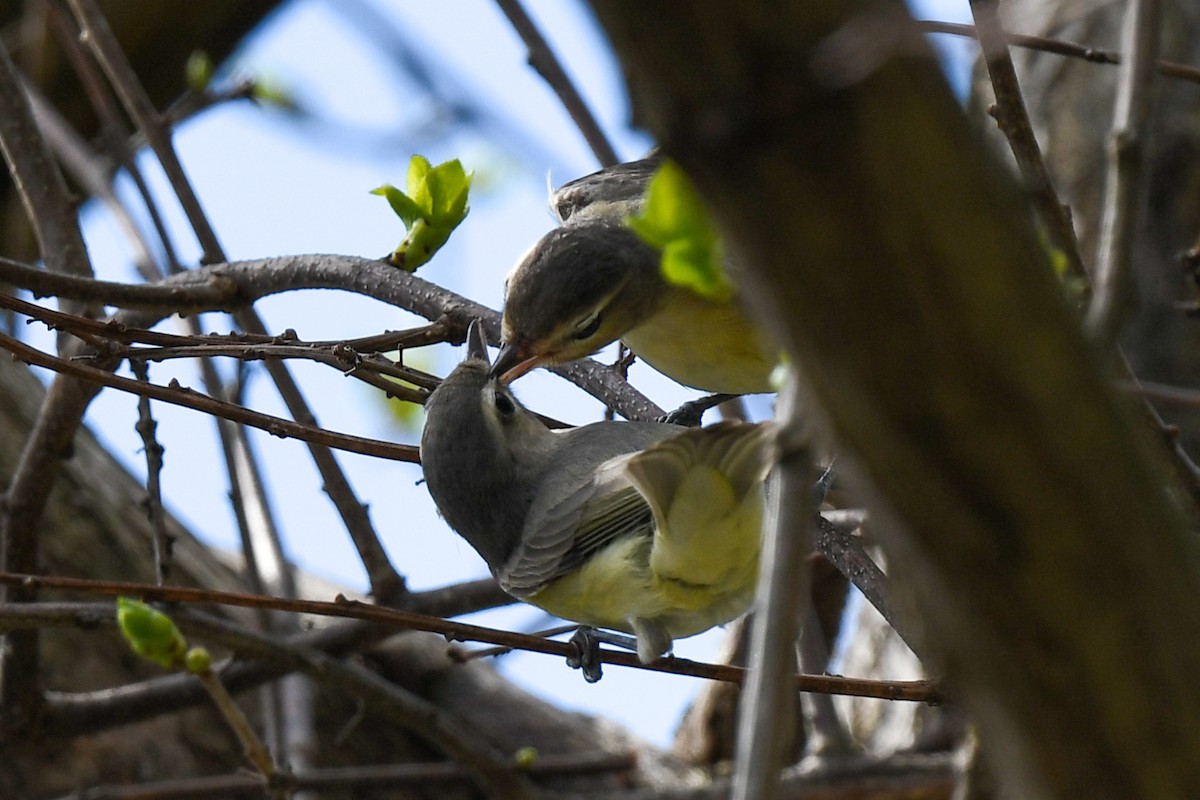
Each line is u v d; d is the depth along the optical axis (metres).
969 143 3.26
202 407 9.38
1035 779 3.81
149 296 10.59
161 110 20.67
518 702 16.27
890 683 8.15
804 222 3.29
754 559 8.77
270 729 13.34
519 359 11.96
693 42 3.19
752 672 4.43
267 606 8.90
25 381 15.77
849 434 3.53
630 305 12.12
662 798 13.81
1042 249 3.39
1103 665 3.62
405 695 12.27
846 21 3.16
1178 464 7.80
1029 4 11.90
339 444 9.83
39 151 12.17
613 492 9.43
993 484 3.47
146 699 12.72
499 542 10.02
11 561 12.15
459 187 10.51
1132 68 5.68
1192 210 15.70
